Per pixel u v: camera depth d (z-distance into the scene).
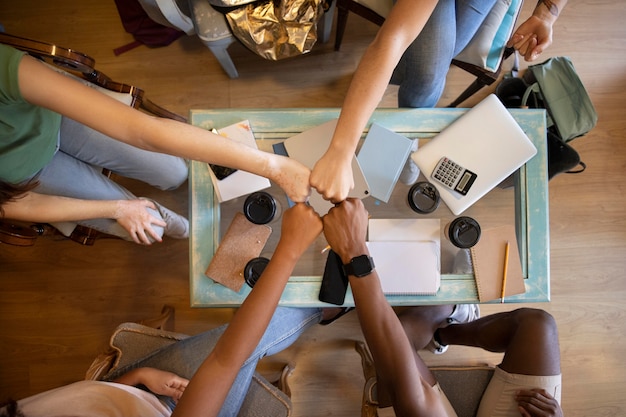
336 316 1.66
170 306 1.75
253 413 1.33
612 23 1.84
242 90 1.86
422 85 1.37
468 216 1.30
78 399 1.06
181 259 1.80
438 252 1.20
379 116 1.24
